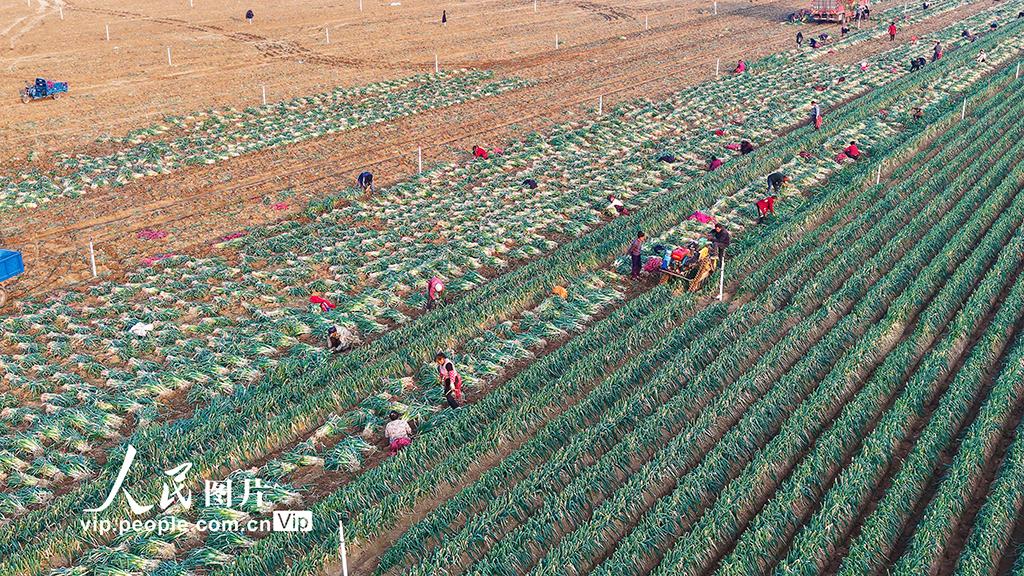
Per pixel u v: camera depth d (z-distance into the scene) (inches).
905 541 622.5
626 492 655.1
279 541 625.9
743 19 3115.2
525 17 3186.5
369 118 1860.2
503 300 997.2
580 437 730.2
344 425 788.6
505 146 1683.1
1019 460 667.4
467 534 619.2
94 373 886.4
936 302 943.0
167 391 853.2
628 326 949.2
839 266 1045.8
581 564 598.5
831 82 2091.5
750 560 590.2
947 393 769.6
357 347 946.7
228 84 2183.8
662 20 3125.0
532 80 2214.6
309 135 1742.1
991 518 607.2
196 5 3312.0
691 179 1470.2
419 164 1508.4
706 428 738.2
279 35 2790.4
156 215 1338.6
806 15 3002.0
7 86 2111.2
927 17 3068.4
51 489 718.5
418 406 807.1
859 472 665.6
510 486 689.0
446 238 1232.2
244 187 1469.0
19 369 887.1
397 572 603.2
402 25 2994.6
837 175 1453.0
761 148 1585.9
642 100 1987.0
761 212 1256.8
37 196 1391.5
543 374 845.2
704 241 1107.9
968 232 1139.3
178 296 1056.8
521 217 1289.4
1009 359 823.7
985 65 2206.0
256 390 849.5
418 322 960.9
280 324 968.3
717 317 959.6
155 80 2208.4
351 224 1298.0
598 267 1118.4
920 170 1392.7
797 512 645.3
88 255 1190.3
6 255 984.3
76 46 2596.0
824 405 768.3
